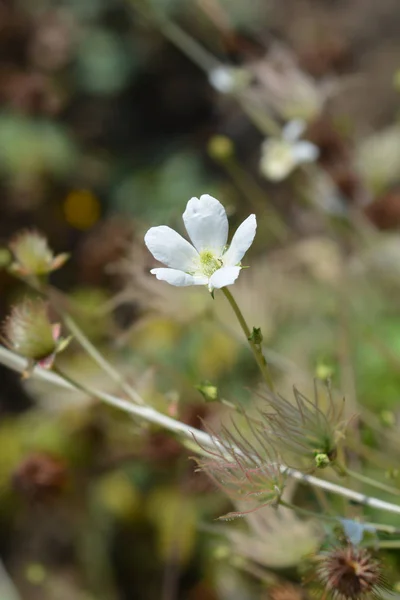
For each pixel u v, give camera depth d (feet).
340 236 2.07
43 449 2.06
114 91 3.55
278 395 1.47
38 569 1.93
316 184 2.06
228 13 3.30
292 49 2.77
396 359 1.92
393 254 2.04
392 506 1.45
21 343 1.51
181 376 1.92
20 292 2.55
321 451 1.44
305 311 2.06
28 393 2.46
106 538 2.23
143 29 3.65
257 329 1.42
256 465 1.44
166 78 3.69
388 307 2.07
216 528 1.77
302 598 1.60
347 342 1.87
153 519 2.15
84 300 2.24
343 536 1.48
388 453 1.73
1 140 3.05
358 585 1.43
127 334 1.90
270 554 1.61
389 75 3.26
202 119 3.60
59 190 3.12
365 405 1.91
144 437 1.83
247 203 2.90
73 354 2.03
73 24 3.57
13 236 2.91
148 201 3.17
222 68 2.14
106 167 3.34
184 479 1.87
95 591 2.23
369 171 2.07
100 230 2.78
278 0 3.52
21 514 2.36
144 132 3.59
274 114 2.51
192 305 1.81
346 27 3.51
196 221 1.41
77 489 2.09
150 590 2.17
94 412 1.96
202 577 2.02
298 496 1.71
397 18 3.50
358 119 3.02
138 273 1.85
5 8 3.37
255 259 2.20
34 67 3.29
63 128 3.21
